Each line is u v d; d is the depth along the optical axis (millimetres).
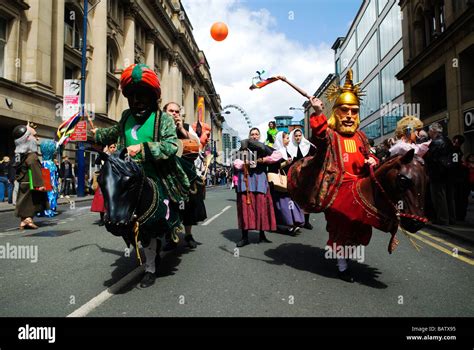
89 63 22312
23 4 15781
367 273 3869
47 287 3398
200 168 5250
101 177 2826
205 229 6988
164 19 37156
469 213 8820
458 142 7863
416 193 3016
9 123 15234
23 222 6914
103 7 22984
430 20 20188
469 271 3947
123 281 3512
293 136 6352
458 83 16281
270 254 4793
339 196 3436
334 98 3990
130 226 2852
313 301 3006
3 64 15555
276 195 6336
